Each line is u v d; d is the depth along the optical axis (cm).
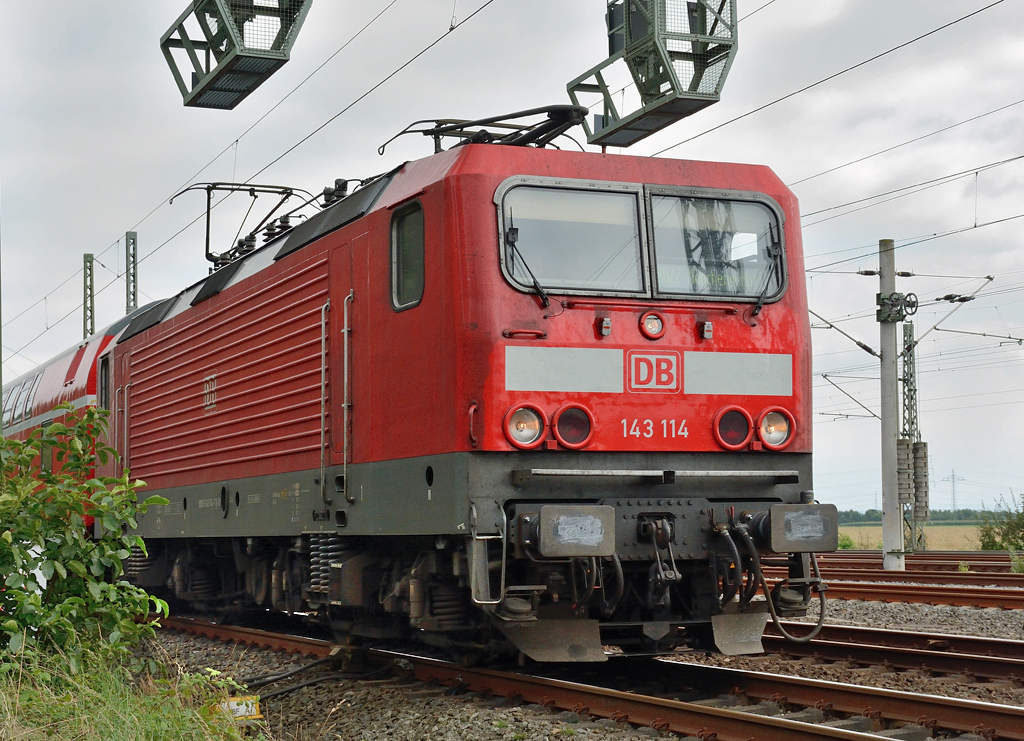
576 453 761
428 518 771
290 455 998
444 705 754
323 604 997
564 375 759
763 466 809
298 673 941
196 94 1162
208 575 1369
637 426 775
